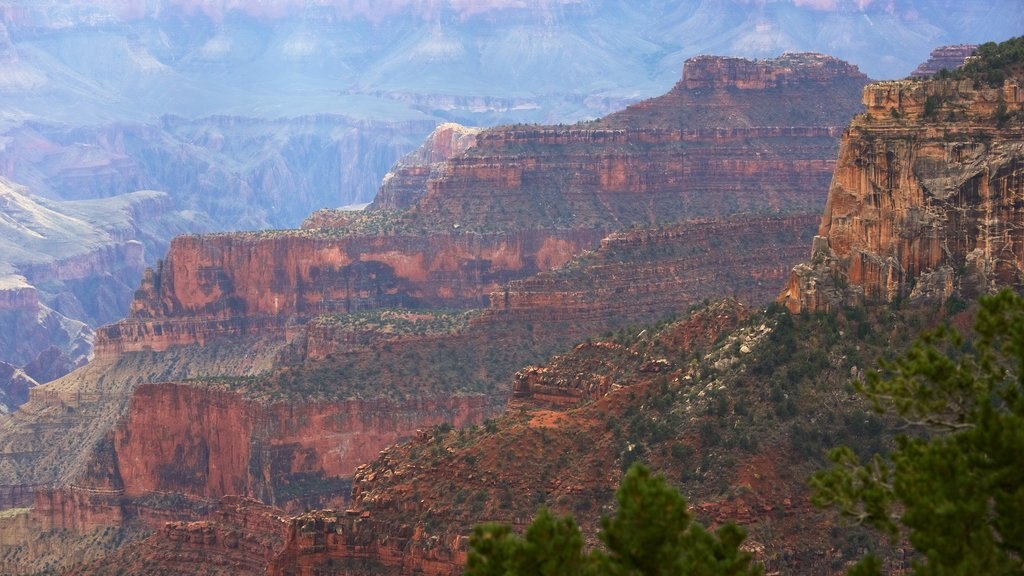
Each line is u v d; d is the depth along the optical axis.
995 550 178.12
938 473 182.00
